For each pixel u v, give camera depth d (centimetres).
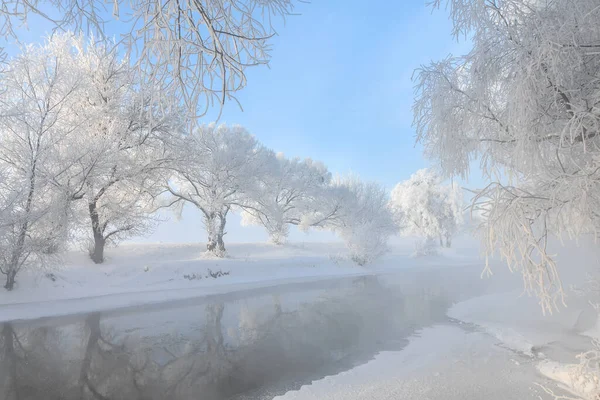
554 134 409
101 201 2152
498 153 504
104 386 667
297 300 1638
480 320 1055
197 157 2333
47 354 865
